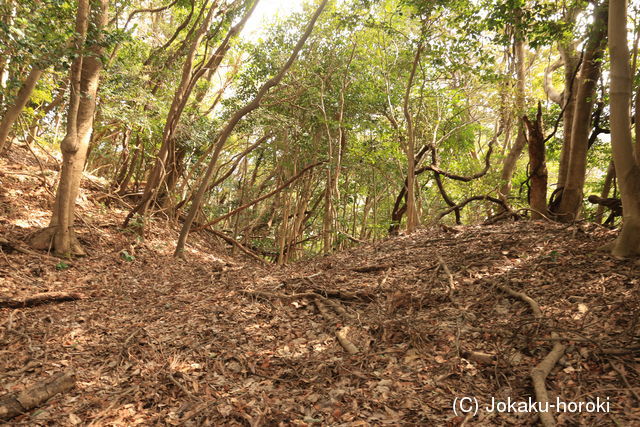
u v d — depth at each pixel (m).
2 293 6.51
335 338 4.71
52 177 11.89
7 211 9.77
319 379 3.93
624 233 5.66
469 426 3.09
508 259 6.45
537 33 8.64
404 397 3.53
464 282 5.86
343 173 17.30
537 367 3.59
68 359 4.53
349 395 3.62
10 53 6.29
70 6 7.82
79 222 10.89
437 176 12.98
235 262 12.46
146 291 7.20
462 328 4.52
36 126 12.49
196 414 3.46
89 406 3.64
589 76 8.61
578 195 8.91
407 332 4.55
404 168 15.86
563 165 9.93
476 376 3.74
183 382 3.97
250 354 4.47
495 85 13.59
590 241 6.58
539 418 3.09
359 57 14.59
